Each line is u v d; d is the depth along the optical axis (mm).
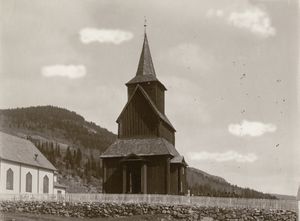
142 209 48281
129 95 64812
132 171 61094
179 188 61125
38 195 53531
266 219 44125
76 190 144875
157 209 47812
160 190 58094
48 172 84875
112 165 60719
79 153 187625
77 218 49125
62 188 91875
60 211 51062
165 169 58406
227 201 46031
